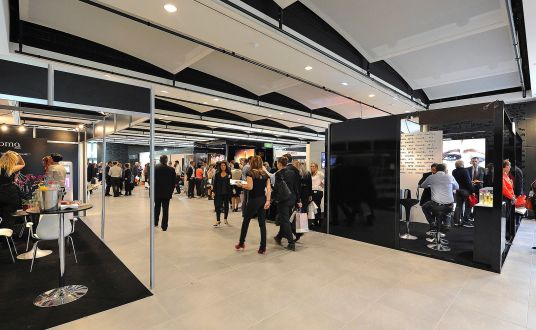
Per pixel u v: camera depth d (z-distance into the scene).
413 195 5.72
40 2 3.54
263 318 2.27
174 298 2.59
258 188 3.87
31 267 3.26
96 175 13.38
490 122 6.30
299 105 9.07
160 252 3.93
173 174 5.27
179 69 5.44
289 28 3.97
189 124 12.87
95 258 3.67
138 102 2.73
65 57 4.35
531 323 2.22
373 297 2.64
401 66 6.13
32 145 5.99
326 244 4.45
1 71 2.04
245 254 3.87
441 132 5.40
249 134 15.95
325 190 5.32
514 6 3.78
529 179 7.08
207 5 3.10
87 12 3.79
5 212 3.77
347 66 5.04
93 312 2.33
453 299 2.61
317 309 2.42
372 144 4.60
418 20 4.22
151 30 4.27
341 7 4.03
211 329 2.12
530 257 3.87
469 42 4.99
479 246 3.51
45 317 2.25
